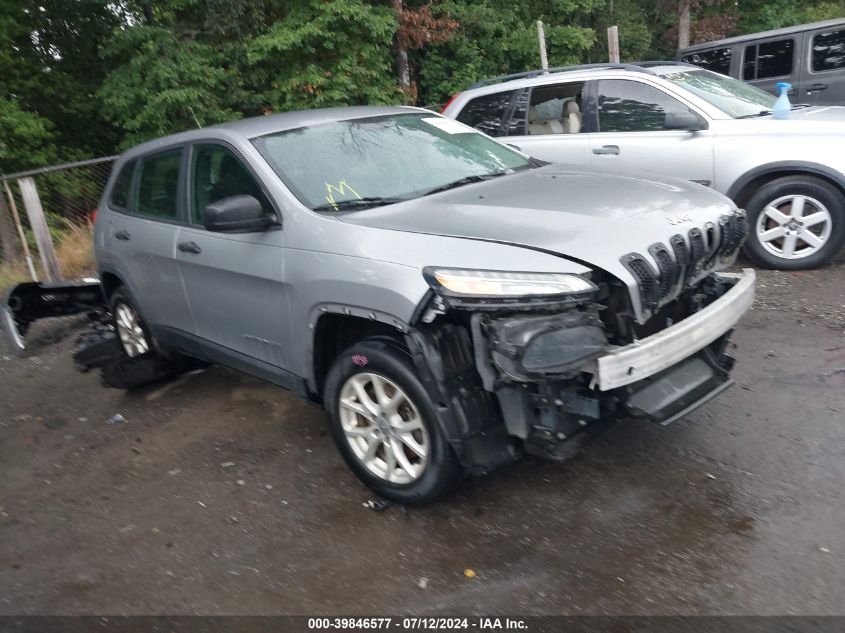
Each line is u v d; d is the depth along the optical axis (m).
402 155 4.58
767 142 6.58
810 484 3.64
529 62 19.55
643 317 3.34
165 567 3.60
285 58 15.70
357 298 3.58
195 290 4.77
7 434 5.46
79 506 4.29
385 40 15.95
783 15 23.58
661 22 24.66
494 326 3.18
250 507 4.04
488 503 3.78
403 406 3.71
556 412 3.34
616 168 7.30
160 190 5.20
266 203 4.17
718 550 3.26
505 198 3.96
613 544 3.37
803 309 5.85
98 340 6.86
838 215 6.45
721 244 3.89
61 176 10.41
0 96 16.28
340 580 3.36
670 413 3.41
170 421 5.28
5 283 9.77
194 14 16.03
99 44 17.77
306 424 4.94
